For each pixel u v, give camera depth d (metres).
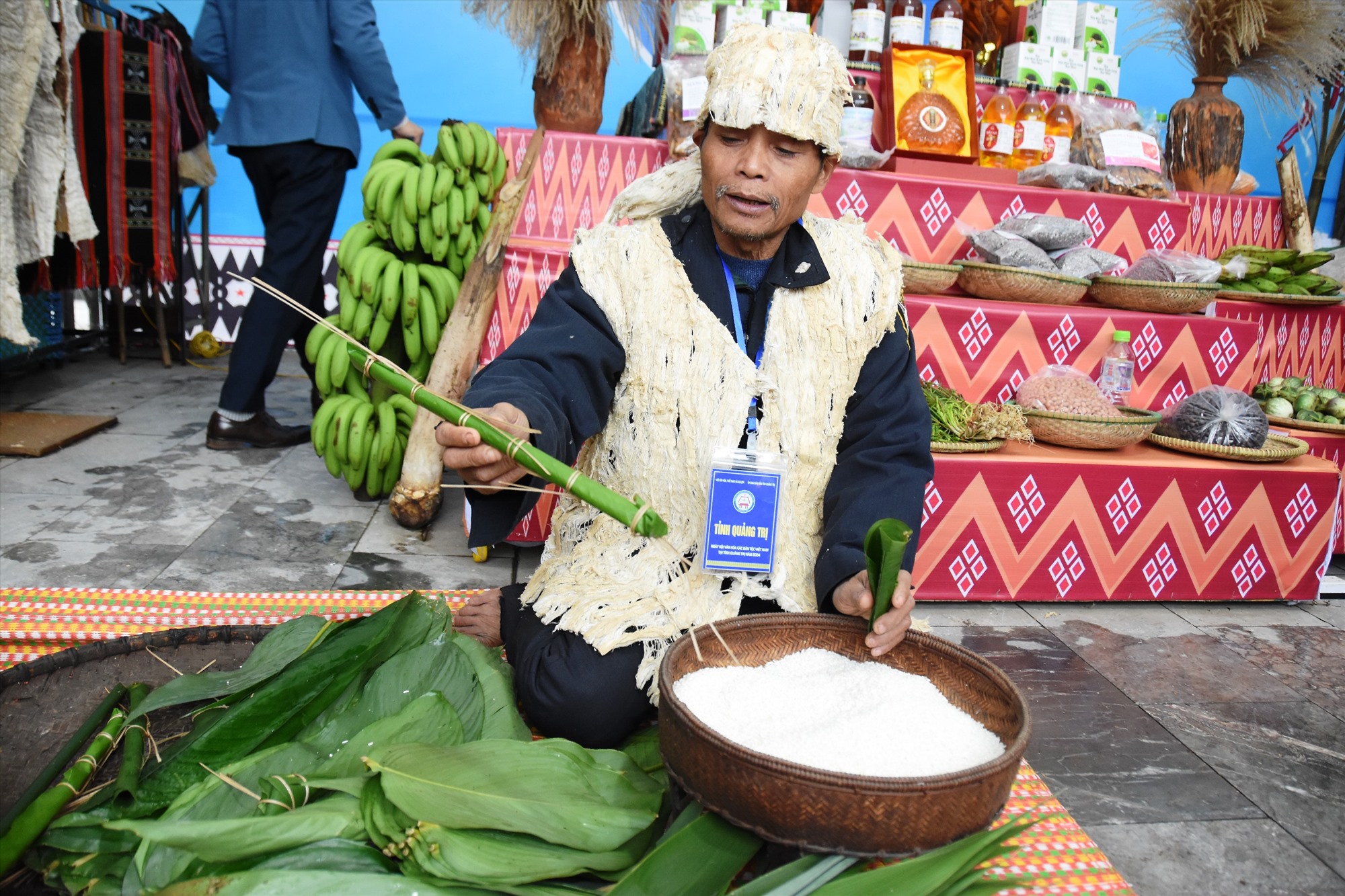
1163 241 3.34
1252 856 1.59
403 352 3.40
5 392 4.62
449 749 1.26
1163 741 1.98
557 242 3.00
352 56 3.45
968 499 2.59
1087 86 3.64
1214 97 3.84
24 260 3.15
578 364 1.50
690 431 1.53
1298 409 3.33
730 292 1.57
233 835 1.09
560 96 3.18
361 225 3.26
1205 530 2.73
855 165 3.13
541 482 1.47
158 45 4.77
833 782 1.05
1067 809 1.70
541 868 1.13
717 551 1.48
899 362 1.64
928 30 4.51
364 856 1.14
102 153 4.71
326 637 1.56
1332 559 3.33
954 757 1.22
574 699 1.46
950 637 2.48
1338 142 5.14
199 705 1.56
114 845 1.17
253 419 3.88
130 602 2.08
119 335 5.87
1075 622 2.63
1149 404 3.10
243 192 6.40
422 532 2.99
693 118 2.90
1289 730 2.05
